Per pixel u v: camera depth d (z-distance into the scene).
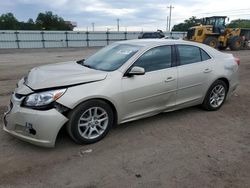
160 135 4.49
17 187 3.11
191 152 3.93
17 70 11.97
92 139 4.11
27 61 16.75
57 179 3.26
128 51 4.68
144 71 4.27
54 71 4.36
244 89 7.74
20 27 91.88
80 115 3.88
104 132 4.23
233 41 23.23
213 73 5.43
